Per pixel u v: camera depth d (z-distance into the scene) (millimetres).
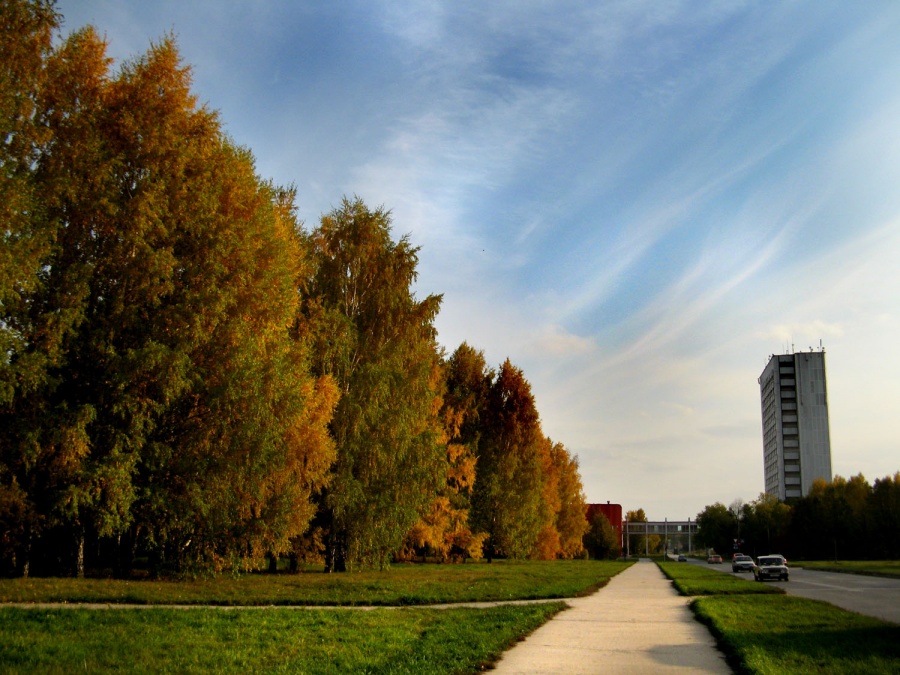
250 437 26562
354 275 39844
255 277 28047
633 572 63094
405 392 39000
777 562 48438
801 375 186000
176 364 24156
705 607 23922
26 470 23125
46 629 14047
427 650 14055
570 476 99500
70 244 24766
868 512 108188
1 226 20500
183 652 12797
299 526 30188
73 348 24188
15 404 23078
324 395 32094
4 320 22938
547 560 82938
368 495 36812
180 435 26656
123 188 26188
